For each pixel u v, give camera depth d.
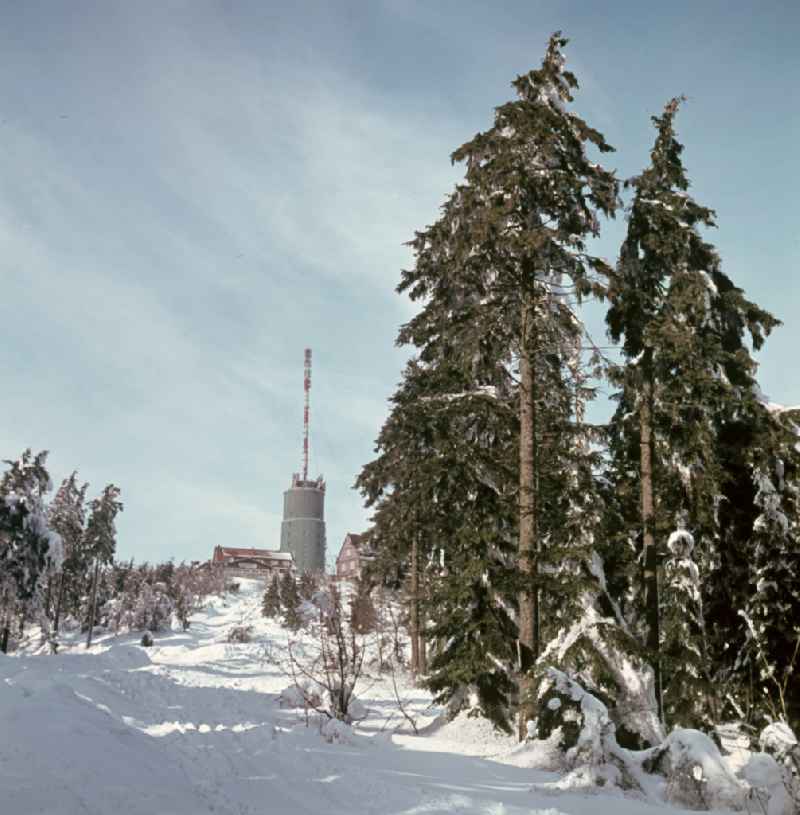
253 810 7.12
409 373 26.30
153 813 6.56
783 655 17.61
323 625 18.84
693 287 19.14
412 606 28.39
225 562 155.12
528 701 14.66
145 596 83.44
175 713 15.20
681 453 18.97
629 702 15.05
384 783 8.69
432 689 17.64
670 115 20.19
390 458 27.45
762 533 18.72
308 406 179.88
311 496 172.75
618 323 19.88
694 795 9.75
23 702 9.76
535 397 18.09
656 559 18.28
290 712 17.41
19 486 49.78
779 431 19.34
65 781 6.91
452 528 18.97
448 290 20.23
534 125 16.23
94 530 76.25
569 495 17.38
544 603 17.62
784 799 9.22
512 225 16.83
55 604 79.25
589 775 10.37
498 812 7.72
